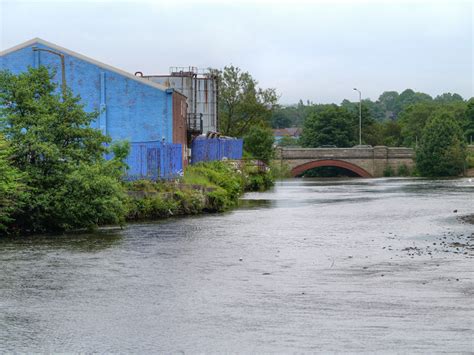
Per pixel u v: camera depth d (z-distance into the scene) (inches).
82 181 1221.7
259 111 3846.0
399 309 636.1
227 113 3848.4
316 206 1855.3
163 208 1498.5
